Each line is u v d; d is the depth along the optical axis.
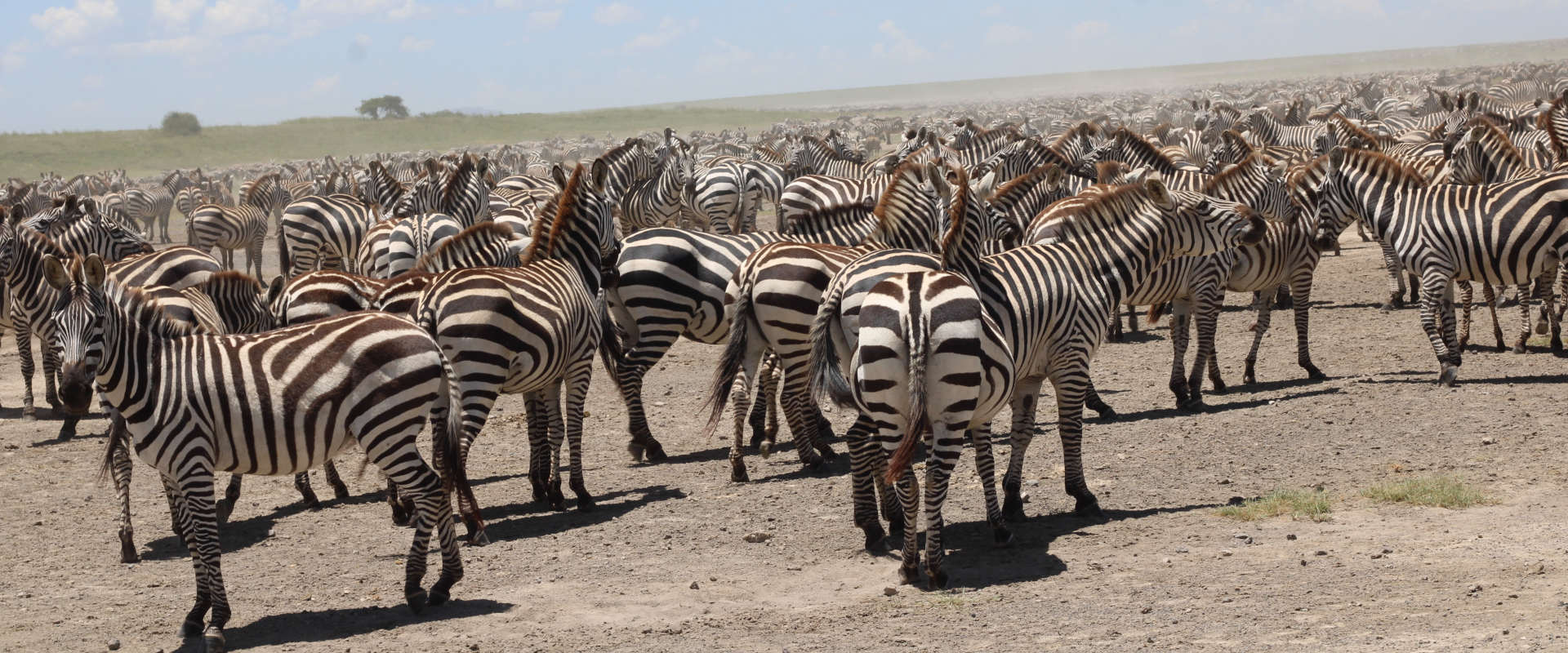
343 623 5.49
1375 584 5.18
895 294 5.31
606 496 7.78
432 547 6.78
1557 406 8.33
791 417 8.06
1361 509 6.40
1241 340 12.22
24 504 8.07
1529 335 10.59
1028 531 6.45
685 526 6.93
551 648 5.01
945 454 5.36
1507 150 11.92
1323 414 8.63
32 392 11.43
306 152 72.50
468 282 6.82
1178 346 9.40
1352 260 17.34
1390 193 9.63
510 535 6.93
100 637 5.41
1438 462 7.23
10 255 9.92
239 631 5.44
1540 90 40.53
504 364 6.79
